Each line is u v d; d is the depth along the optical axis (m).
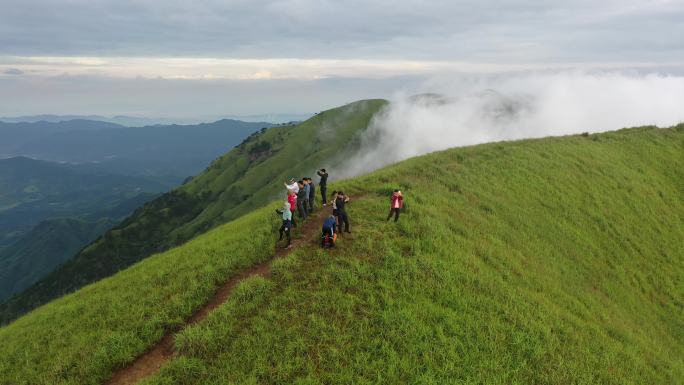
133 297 18.77
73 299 22.69
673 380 15.88
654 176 41.16
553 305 17.98
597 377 14.25
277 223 23.02
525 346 14.55
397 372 12.94
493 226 24.55
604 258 25.77
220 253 21.06
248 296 16.42
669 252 28.80
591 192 33.56
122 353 14.98
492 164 34.88
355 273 17.30
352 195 27.16
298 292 16.31
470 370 13.23
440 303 16.16
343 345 13.78
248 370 13.02
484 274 18.56
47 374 14.72
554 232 26.52
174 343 15.10
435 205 24.92
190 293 17.64
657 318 22.00
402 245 19.58
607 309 20.19
